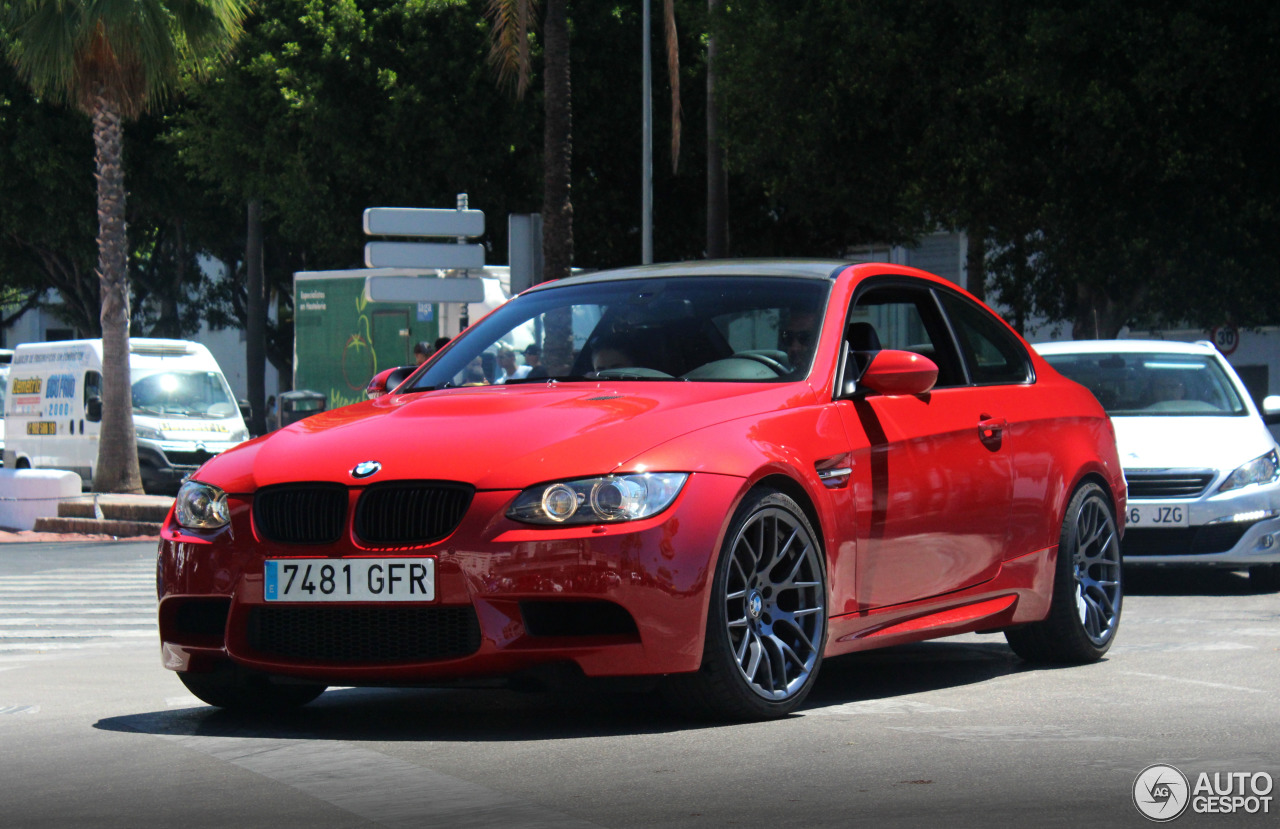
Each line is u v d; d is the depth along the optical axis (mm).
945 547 7969
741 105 33156
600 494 6406
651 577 6387
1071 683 8109
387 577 6434
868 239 46500
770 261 8492
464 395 7422
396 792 5434
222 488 6883
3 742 6680
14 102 50594
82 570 18719
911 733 6512
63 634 12070
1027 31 28062
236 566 6719
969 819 4918
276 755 6199
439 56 41750
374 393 8586
